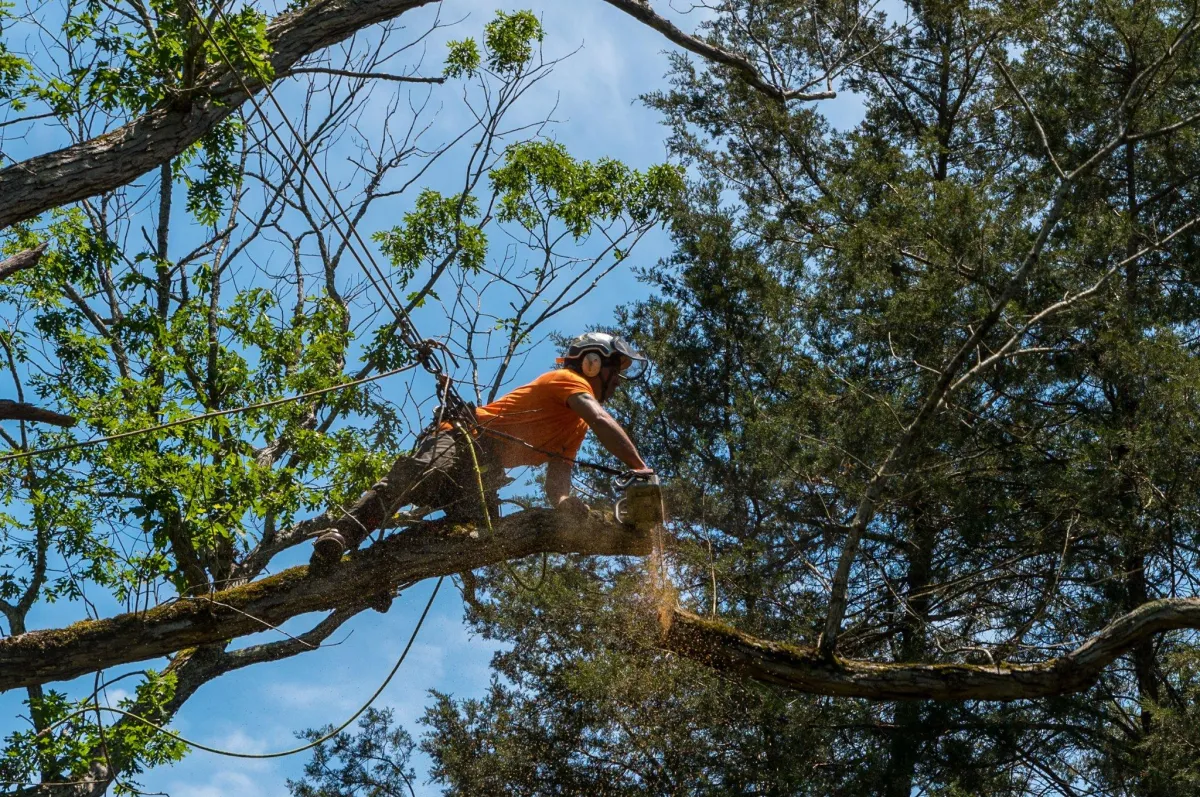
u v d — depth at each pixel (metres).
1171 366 11.80
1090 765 12.97
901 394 13.02
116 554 11.91
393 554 6.13
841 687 6.61
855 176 16.05
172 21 8.32
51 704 11.37
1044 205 13.78
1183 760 11.17
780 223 17.97
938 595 13.27
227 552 12.57
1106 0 13.09
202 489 11.25
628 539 6.29
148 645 6.05
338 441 12.71
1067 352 12.66
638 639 11.97
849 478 12.62
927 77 18.05
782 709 12.59
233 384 12.70
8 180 7.28
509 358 10.90
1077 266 12.59
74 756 10.99
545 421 6.36
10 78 10.99
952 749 12.85
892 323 13.30
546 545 6.29
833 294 15.66
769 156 18.92
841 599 6.73
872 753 12.97
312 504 11.78
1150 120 13.45
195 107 7.88
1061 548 12.59
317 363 12.93
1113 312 12.30
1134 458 11.70
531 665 14.84
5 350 12.63
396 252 14.68
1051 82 13.92
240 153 12.85
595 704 13.45
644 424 16.00
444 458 6.21
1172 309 13.58
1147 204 14.09
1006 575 12.97
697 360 16.44
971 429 12.82
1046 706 12.79
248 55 6.91
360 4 8.55
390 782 16.38
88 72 11.16
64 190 7.39
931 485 12.48
